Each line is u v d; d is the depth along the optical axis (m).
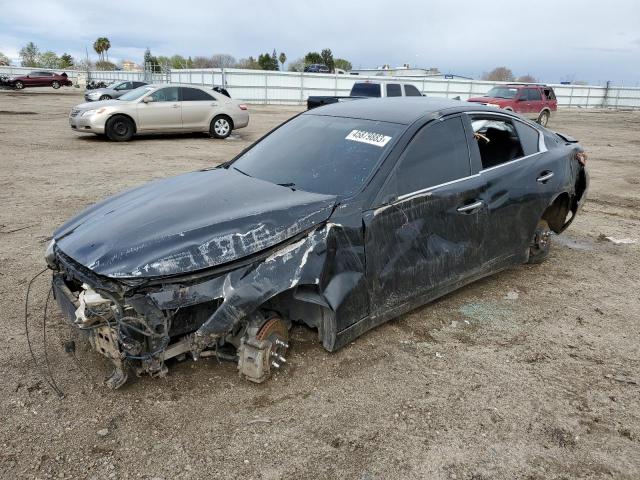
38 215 6.62
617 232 6.71
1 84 43.25
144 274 2.62
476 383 3.25
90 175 9.32
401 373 3.33
